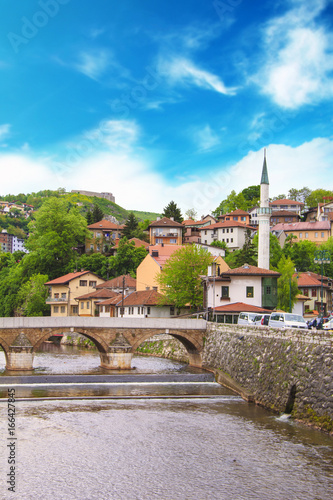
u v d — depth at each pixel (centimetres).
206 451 3553
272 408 4672
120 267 13988
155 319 7200
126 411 4631
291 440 3769
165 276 9450
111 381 5934
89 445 3672
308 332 4509
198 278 9194
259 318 6650
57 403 4916
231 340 6369
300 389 4353
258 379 5184
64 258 14412
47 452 3522
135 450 3578
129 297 10556
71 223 14612
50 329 6844
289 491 2938
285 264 10244
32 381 5750
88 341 10338
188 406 4866
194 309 9600
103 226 17312
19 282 13938
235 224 15950
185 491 2938
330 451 3522
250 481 3066
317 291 10844
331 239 14638
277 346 5050
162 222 15638
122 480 3081
